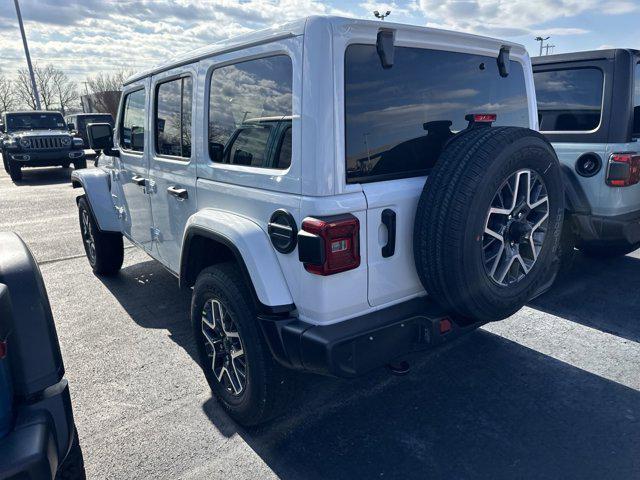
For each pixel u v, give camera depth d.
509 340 3.58
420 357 3.39
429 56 2.44
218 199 2.73
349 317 2.22
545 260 2.58
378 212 2.21
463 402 2.87
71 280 5.20
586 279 4.73
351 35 2.08
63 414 1.77
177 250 3.42
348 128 2.12
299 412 2.83
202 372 3.29
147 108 3.62
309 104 2.05
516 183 2.28
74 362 3.44
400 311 2.32
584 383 3.01
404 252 2.34
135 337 3.82
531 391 2.95
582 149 4.12
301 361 2.18
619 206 4.04
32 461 1.51
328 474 2.34
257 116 2.39
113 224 4.72
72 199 10.17
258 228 2.38
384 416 2.77
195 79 2.88
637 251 5.64
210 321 2.78
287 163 2.21
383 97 2.24
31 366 1.73
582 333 3.65
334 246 2.04
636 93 4.05
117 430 2.70
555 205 2.52
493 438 2.55
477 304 2.27
